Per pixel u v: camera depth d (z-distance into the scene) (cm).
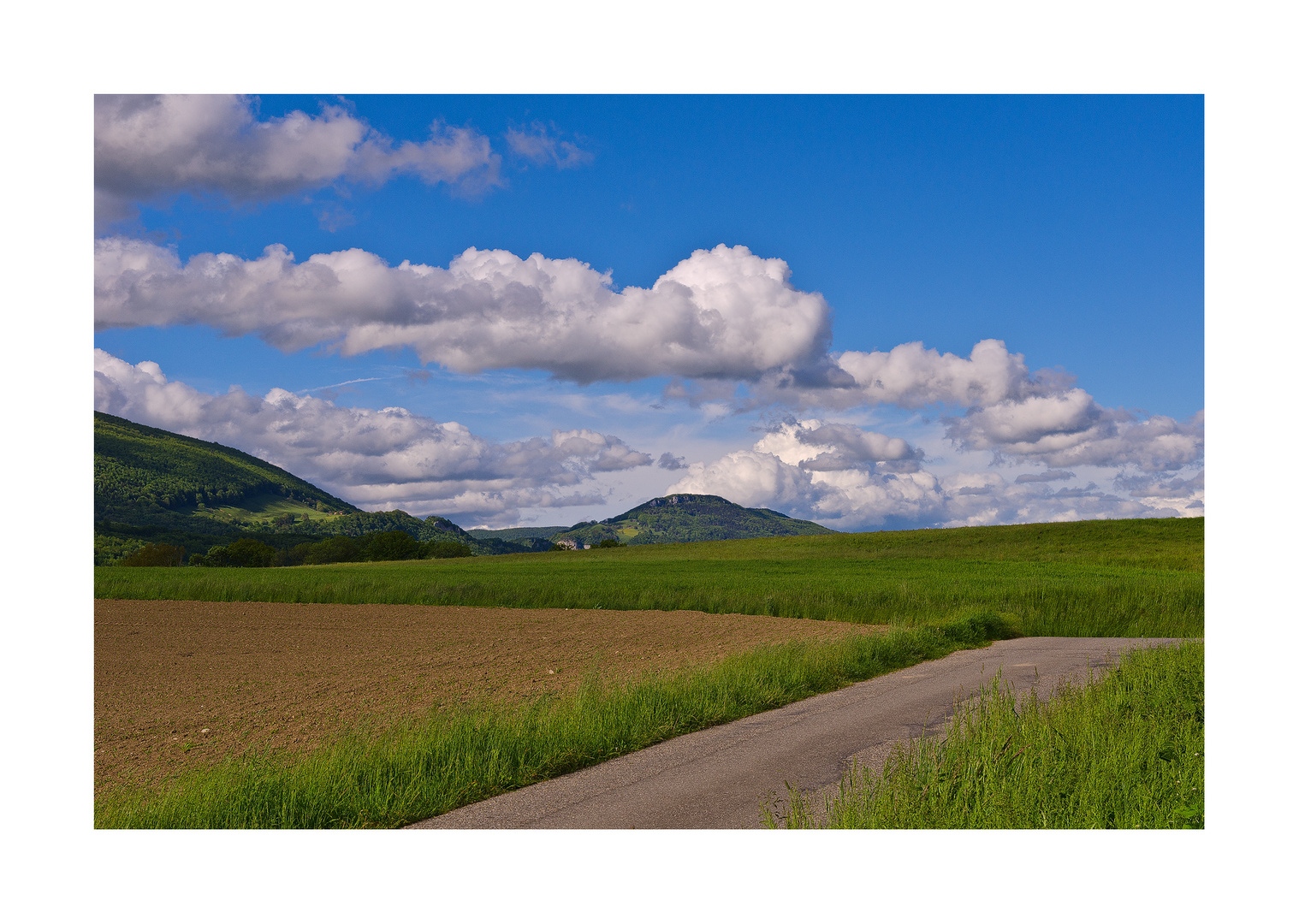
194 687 1661
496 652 2120
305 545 15288
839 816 607
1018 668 1432
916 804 611
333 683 1680
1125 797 616
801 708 1121
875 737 916
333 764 757
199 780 764
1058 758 677
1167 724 772
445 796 726
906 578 4097
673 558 8681
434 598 3756
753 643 2083
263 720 1288
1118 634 2144
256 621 3027
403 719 1137
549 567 6500
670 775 791
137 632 2700
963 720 915
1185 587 2828
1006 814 591
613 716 962
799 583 3962
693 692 1119
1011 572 4616
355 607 3525
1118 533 7781
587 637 2403
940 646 1761
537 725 911
